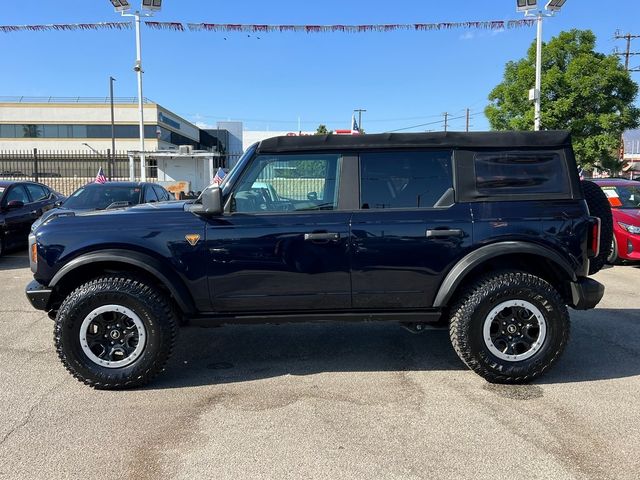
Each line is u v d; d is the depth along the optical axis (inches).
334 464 115.1
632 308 248.5
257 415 139.3
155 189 422.9
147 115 2295.8
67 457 118.3
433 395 152.0
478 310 155.5
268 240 155.5
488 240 156.6
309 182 160.4
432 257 156.9
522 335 159.2
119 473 111.9
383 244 156.0
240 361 182.1
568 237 157.5
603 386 158.1
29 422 135.6
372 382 162.4
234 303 159.0
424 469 113.0
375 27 494.9
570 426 132.4
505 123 911.0
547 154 161.5
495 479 109.4
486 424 133.6
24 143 2276.1
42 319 232.5
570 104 824.9
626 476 110.3
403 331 215.9
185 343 201.3
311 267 156.6
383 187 159.9
